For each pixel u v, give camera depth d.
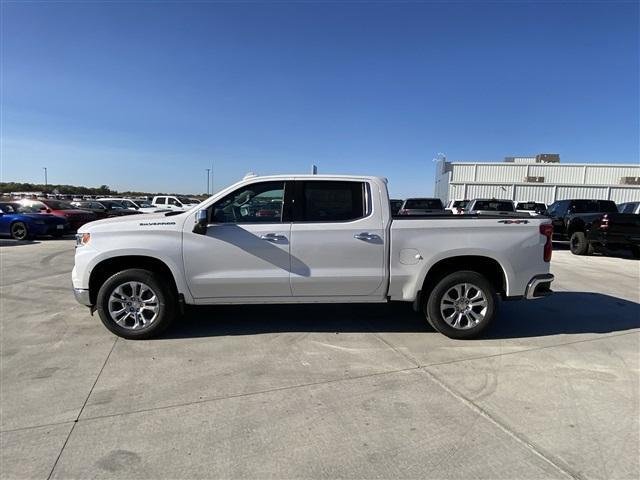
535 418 3.43
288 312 6.31
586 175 37.59
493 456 2.95
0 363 4.47
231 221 5.18
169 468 2.82
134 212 25.88
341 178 5.25
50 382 4.04
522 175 38.50
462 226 5.17
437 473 2.78
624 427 3.31
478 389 3.93
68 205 20.95
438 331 5.31
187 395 3.79
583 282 9.06
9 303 6.84
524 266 5.22
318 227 5.14
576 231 14.53
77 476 2.74
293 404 3.64
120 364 4.45
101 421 3.37
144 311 5.18
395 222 5.19
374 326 5.70
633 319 6.18
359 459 2.92
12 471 2.78
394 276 5.18
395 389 3.92
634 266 11.66
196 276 5.11
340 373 4.25
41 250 13.77
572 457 2.94
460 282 5.18
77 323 5.80
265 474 2.77
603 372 4.31
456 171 39.44
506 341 5.20
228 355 4.70
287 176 5.23
